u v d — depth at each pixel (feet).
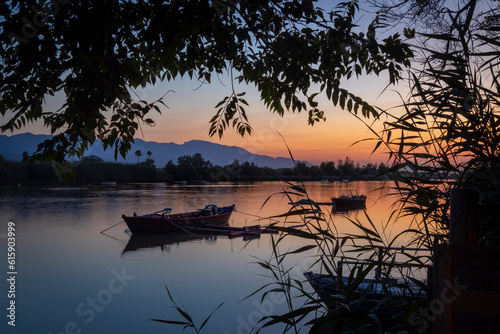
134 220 67.26
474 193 5.89
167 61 12.39
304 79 11.43
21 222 78.48
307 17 11.12
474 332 5.64
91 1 8.93
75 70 10.43
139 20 11.33
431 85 6.86
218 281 39.75
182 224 71.05
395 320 7.56
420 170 6.83
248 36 11.39
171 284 38.68
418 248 7.63
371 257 7.73
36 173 225.76
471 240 5.85
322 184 290.56
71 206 108.06
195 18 9.19
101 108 10.20
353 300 7.64
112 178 266.77
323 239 7.92
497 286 5.59
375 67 11.49
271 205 120.37
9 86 9.64
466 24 6.79
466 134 6.28
